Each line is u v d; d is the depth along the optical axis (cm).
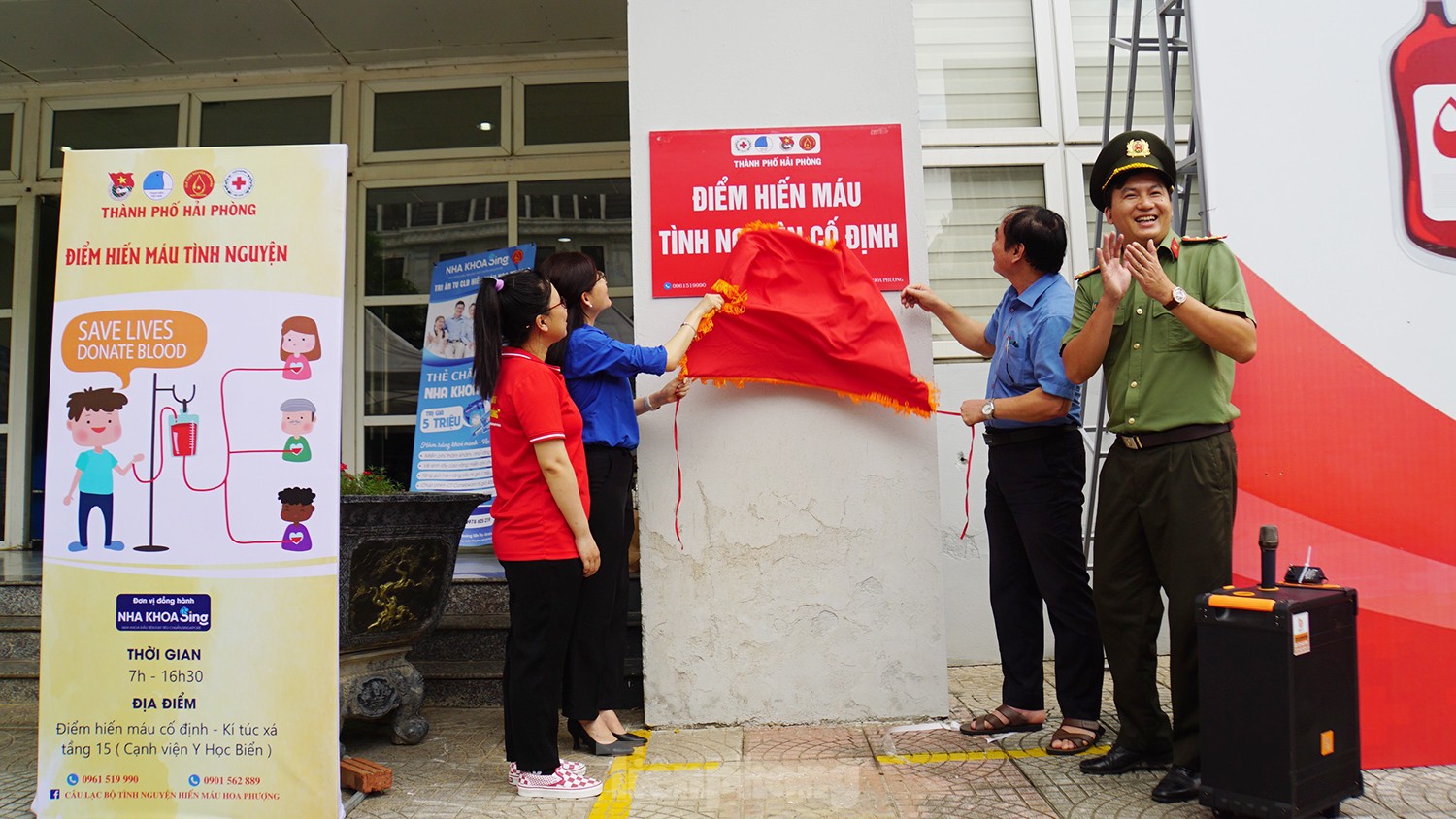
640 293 356
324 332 261
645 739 334
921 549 351
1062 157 477
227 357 262
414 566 329
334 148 265
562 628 282
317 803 253
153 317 263
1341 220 303
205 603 258
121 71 571
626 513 327
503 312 282
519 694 280
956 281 475
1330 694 243
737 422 352
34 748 334
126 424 262
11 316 589
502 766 312
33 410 592
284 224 264
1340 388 298
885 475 352
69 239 267
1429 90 307
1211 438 263
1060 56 480
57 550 262
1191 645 262
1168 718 293
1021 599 331
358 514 307
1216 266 268
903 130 361
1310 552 292
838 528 351
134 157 267
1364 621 290
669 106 361
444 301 539
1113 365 281
